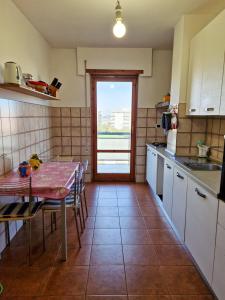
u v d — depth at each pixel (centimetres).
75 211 229
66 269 194
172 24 299
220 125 259
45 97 312
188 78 279
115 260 207
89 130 431
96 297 165
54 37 353
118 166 459
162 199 321
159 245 232
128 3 243
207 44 226
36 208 207
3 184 191
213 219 158
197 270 195
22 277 185
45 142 368
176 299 165
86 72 408
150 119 429
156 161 342
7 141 226
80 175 247
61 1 240
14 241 238
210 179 181
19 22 259
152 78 417
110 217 295
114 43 380
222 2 241
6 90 221
